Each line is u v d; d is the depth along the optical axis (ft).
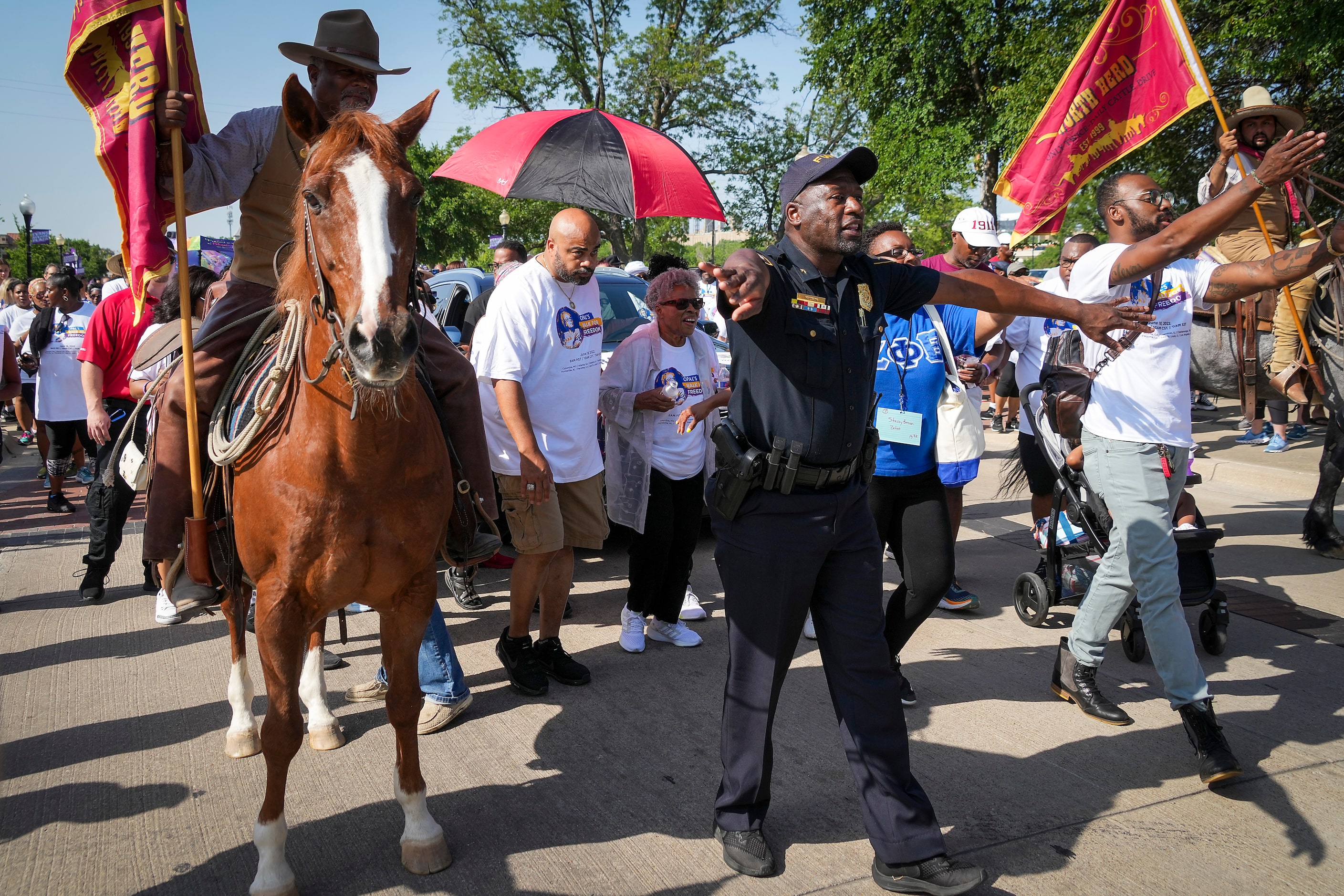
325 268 7.59
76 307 26.50
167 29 9.21
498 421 13.37
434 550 9.14
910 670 14.69
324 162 7.55
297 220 8.45
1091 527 15.64
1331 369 19.79
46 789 11.05
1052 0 50.88
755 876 9.34
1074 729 12.57
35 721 12.92
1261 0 38.99
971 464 14.28
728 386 16.06
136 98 9.57
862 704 9.23
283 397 8.59
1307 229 21.68
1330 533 20.39
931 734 12.44
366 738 12.44
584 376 13.88
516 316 13.03
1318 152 8.87
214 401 10.02
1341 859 9.60
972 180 59.16
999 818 10.38
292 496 8.34
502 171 15.24
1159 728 12.57
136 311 9.76
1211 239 9.61
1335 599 17.66
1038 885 9.18
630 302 24.54
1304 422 32.42
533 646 14.19
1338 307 19.35
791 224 9.08
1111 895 9.05
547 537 13.28
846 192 8.72
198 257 39.55
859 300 9.25
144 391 14.08
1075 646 12.98
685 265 25.32
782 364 8.91
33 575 20.36
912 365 12.84
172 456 9.73
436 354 10.39
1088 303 9.64
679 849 9.84
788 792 11.03
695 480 15.43
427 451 8.86
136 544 22.74
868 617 9.31
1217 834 10.05
